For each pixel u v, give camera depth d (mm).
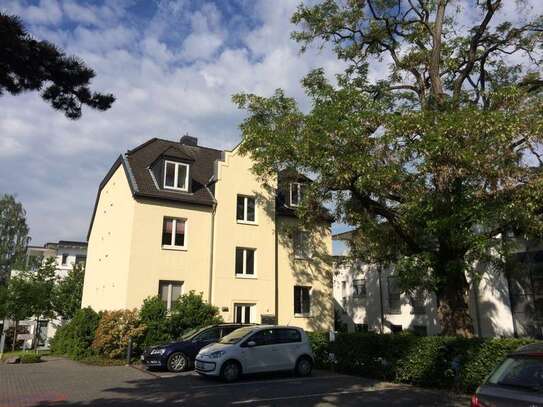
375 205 14484
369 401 10867
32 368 17812
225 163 24047
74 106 9031
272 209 24938
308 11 16703
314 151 13805
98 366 18125
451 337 12500
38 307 26250
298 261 25406
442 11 16125
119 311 20125
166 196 22141
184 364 16469
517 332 21047
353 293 33281
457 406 10258
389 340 14336
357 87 17562
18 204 52562
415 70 16828
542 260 20438
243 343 14367
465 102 15109
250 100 18047
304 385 13281
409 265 12695
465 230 11867
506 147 11531
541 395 5312
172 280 21719
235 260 23406
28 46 7984
